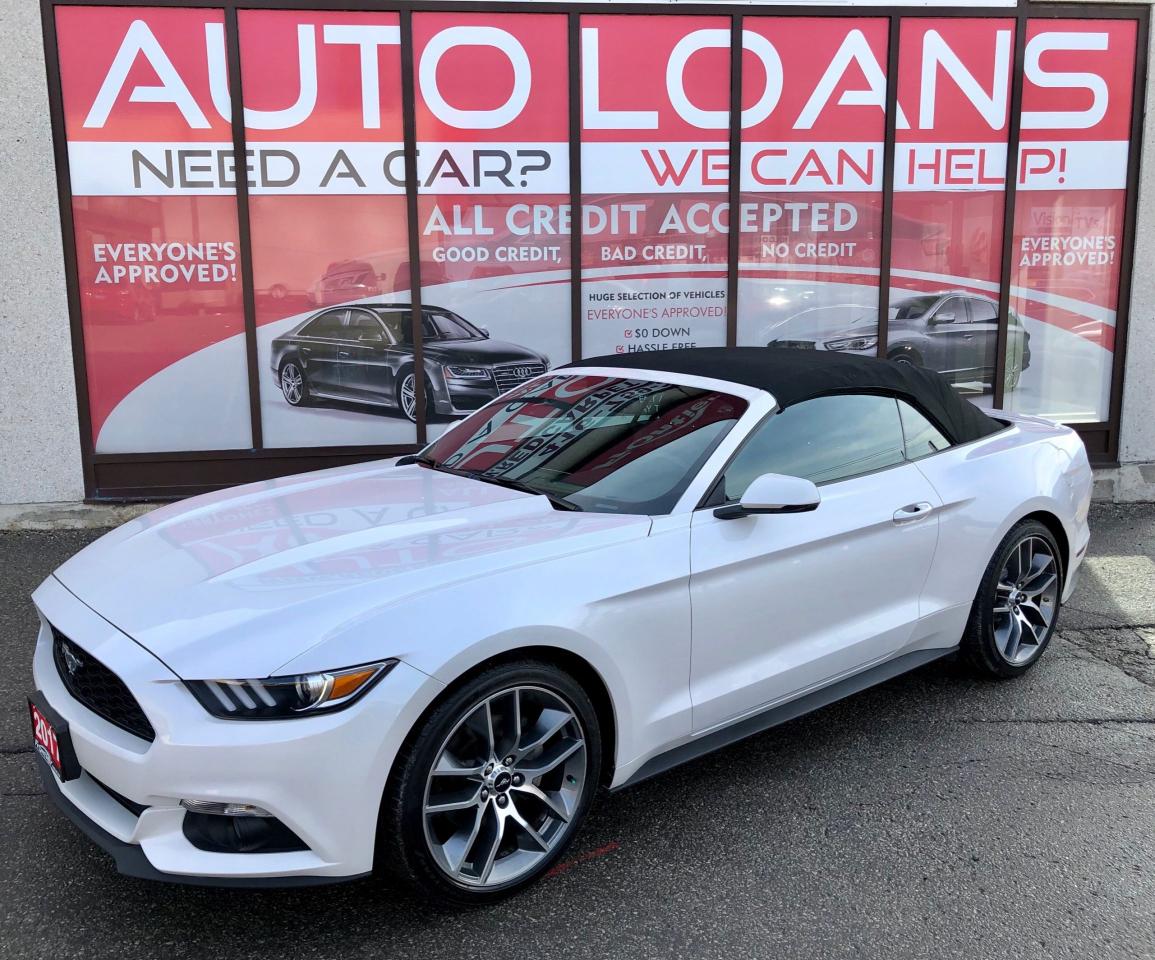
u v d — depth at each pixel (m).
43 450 6.67
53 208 6.43
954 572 3.89
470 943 2.55
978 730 3.84
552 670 2.69
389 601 2.51
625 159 7.12
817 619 3.39
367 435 7.18
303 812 2.33
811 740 3.76
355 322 7.04
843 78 7.20
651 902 2.73
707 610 3.04
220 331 6.88
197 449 6.98
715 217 7.29
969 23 7.22
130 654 2.43
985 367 7.73
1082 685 4.29
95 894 2.76
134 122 6.57
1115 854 2.98
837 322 7.55
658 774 3.01
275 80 6.68
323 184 6.85
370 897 2.77
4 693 4.08
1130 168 7.54
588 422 3.69
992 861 2.94
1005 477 4.09
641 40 6.97
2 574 5.70
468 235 7.06
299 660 2.34
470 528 2.99
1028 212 7.59
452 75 6.85
